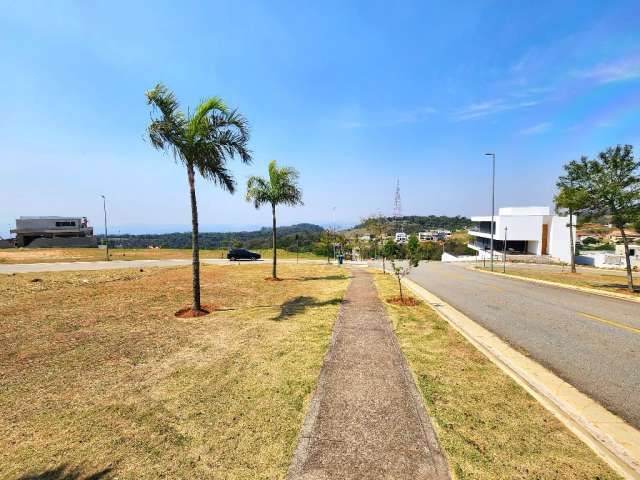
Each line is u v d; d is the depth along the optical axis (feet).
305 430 11.78
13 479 9.45
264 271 71.41
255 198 55.31
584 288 51.29
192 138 29.27
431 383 15.64
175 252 138.21
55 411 13.15
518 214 151.94
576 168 50.75
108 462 10.16
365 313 30.14
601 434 11.82
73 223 227.61
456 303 38.42
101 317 28.48
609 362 19.69
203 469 9.81
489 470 9.72
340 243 135.95
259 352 19.80
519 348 22.13
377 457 10.30
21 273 60.70
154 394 14.56
